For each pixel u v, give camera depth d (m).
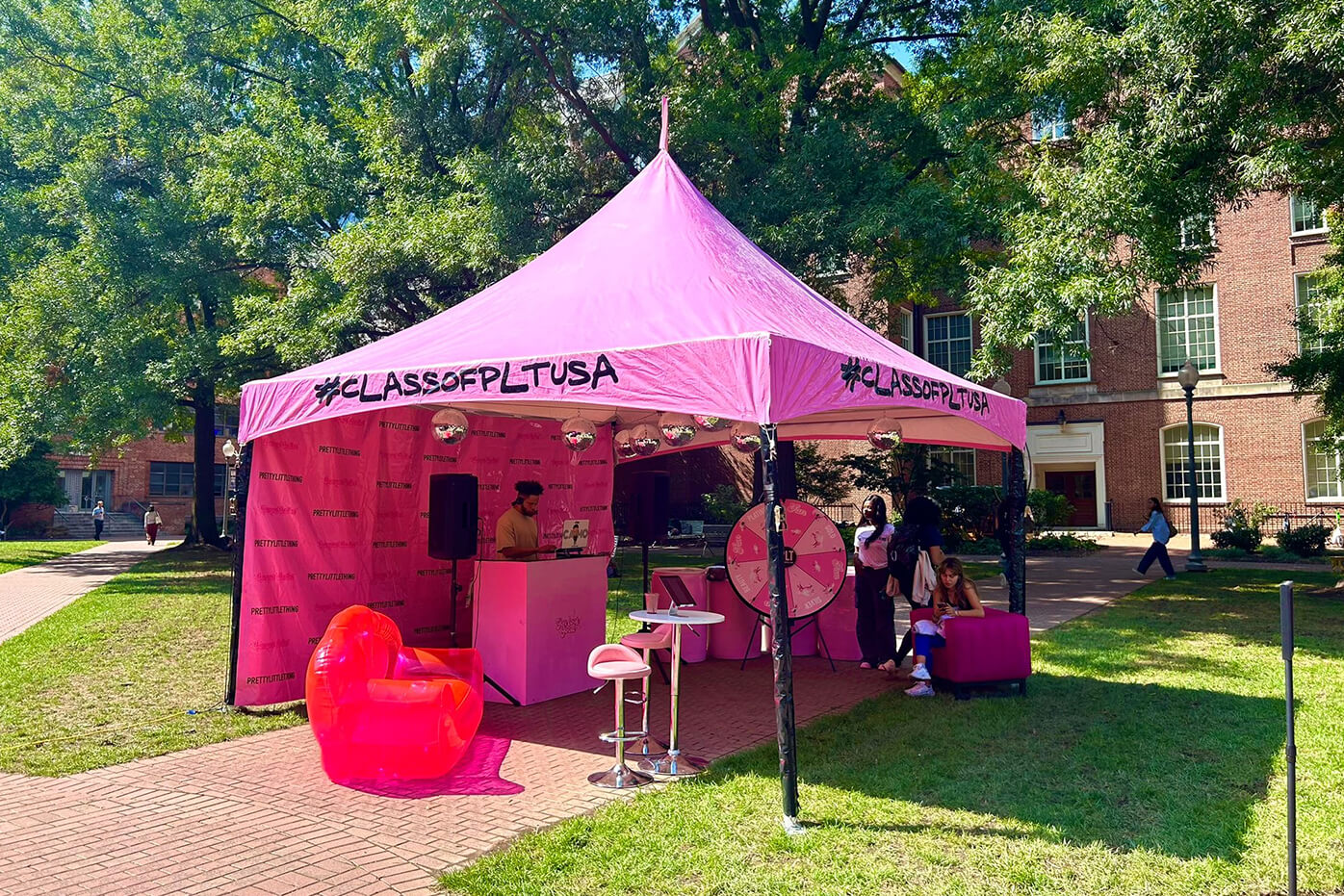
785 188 15.37
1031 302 12.27
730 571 8.34
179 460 48.31
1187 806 5.15
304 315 17.36
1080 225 11.76
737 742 6.67
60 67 23.88
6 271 23.30
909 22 19.72
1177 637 11.04
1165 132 11.30
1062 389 30.70
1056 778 5.68
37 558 27.20
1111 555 23.30
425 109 18.72
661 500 10.23
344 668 5.74
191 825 4.93
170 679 8.92
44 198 21.67
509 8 15.78
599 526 12.12
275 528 8.00
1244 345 28.03
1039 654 10.04
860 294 22.94
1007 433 8.41
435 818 5.05
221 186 19.89
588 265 7.84
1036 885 4.09
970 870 4.26
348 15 17.89
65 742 6.62
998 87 14.70
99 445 23.91
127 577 19.86
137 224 21.12
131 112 23.06
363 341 19.05
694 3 19.27
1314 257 27.09
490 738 6.81
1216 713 7.31
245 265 22.95
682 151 16.62
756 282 7.60
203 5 23.28
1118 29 12.55
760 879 4.16
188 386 23.28
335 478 8.54
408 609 9.27
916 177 18.31
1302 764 5.91
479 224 15.69
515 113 20.08
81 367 20.50
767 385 5.12
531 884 4.07
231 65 24.77
